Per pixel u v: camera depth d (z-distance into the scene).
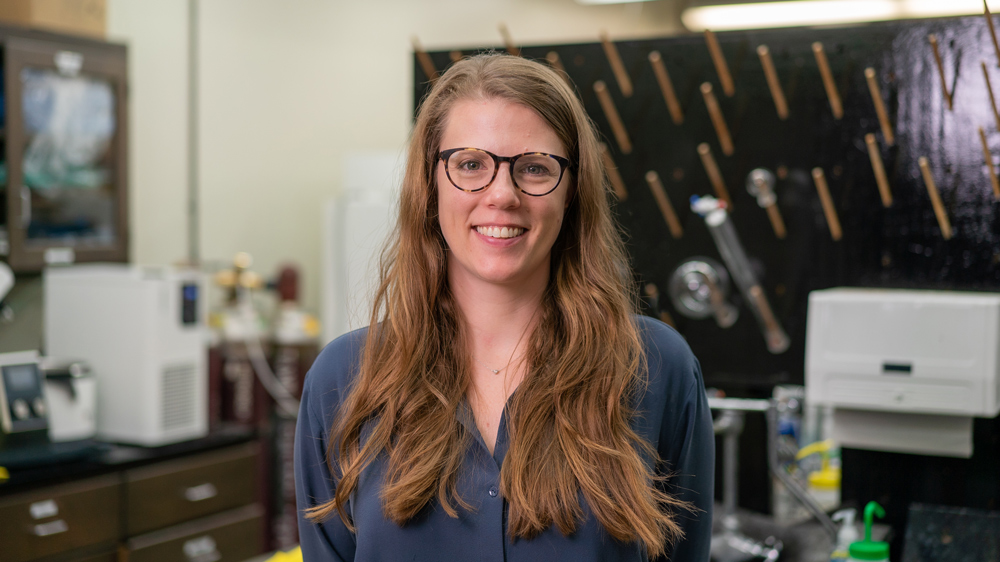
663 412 1.10
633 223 2.16
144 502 2.65
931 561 1.55
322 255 4.19
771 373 2.06
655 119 2.12
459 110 1.03
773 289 2.04
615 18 4.52
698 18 3.03
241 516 2.99
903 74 1.86
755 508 2.12
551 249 1.11
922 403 1.63
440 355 1.08
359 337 1.15
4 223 2.68
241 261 3.34
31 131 2.73
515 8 4.82
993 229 1.79
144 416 2.72
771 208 2.02
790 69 1.98
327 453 1.11
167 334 2.77
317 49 4.06
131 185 3.26
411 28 4.48
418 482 0.99
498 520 1.00
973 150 1.80
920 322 1.62
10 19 2.71
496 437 1.04
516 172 1.00
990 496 1.77
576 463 0.98
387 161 3.36
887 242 1.90
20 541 2.31
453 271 1.10
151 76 3.33
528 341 1.08
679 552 1.15
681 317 2.14
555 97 1.03
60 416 2.55
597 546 0.98
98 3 2.97
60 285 2.83
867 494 1.86
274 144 3.89
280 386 3.34
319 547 1.12
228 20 3.64
